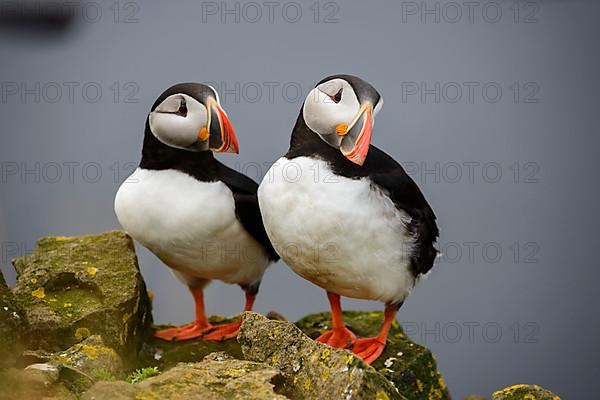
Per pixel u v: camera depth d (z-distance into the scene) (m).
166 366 7.45
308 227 6.66
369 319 8.41
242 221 7.49
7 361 5.66
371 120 6.59
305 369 5.63
